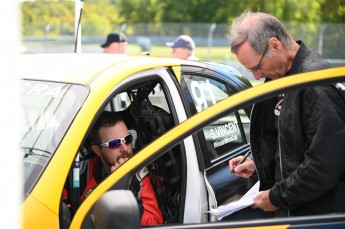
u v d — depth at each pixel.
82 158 3.09
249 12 2.91
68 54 3.36
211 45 14.23
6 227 1.42
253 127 2.93
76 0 4.33
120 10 27.53
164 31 15.41
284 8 24.67
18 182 1.44
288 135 2.61
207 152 3.26
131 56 3.28
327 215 2.37
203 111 2.28
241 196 3.29
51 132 2.60
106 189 2.21
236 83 3.75
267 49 2.70
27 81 2.92
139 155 2.23
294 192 2.50
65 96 2.73
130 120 3.29
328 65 2.66
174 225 2.25
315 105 2.44
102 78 2.79
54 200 2.39
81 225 2.20
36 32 15.73
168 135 2.24
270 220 2.32
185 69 3.36
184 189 2.97
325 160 2.40
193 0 27.11
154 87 3.14
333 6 24.28
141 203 2.92
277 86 2.34
